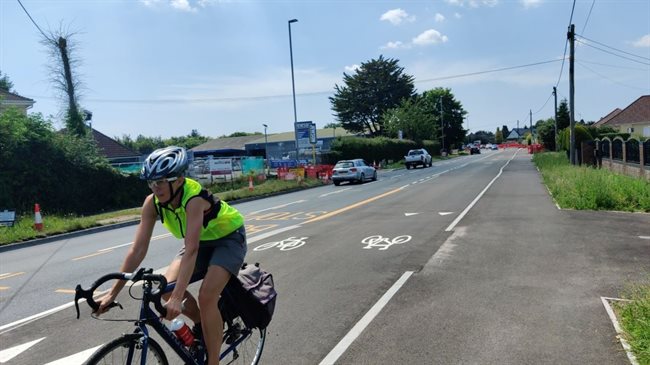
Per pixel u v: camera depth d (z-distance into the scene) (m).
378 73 78.12
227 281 3.49
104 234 15.12
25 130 21.23
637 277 6.66
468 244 9.34
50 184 21.58
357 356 4.50
